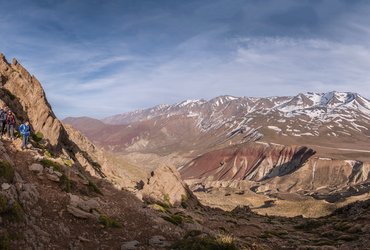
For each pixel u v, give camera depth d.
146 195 48.97
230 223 51.47
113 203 28.88
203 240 21.23
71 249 19.48
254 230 48.69
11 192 20.38
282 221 72.94
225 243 21.03
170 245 22.97
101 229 23.02
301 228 59.44
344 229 48.22
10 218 18.48
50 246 18.84
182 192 64.31
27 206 20.98
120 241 22.47
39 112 44.78
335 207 110.69
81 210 23.59
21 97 45.09
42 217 21.14
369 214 51.09
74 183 28.11
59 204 23.44
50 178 26.12
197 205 68.12
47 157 29.67
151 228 26.27
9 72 46.44
